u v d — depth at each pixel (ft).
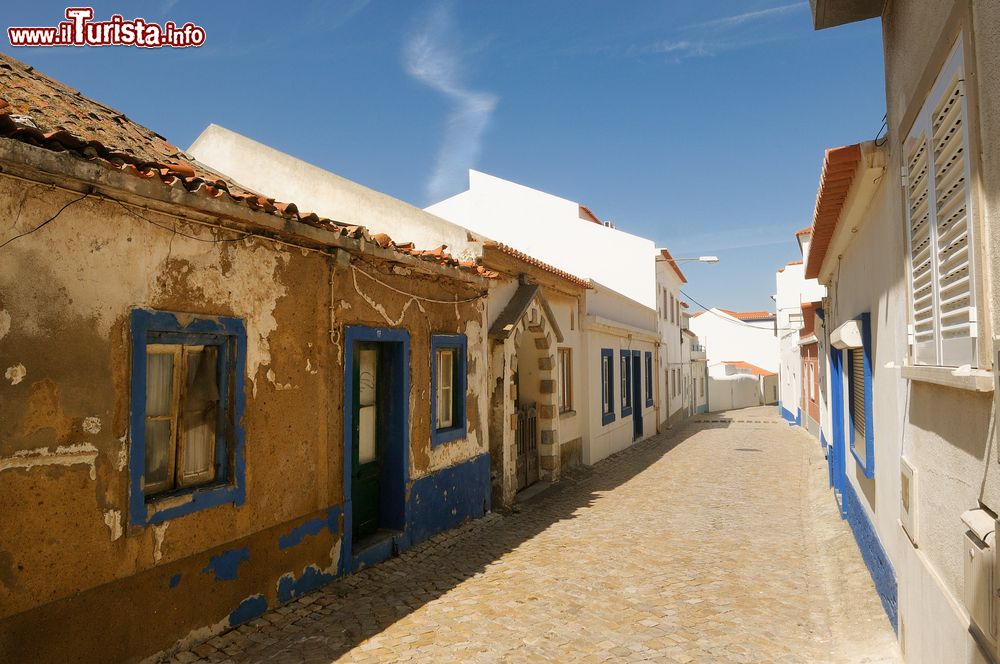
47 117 20.95
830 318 37.11
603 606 19.79
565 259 69.62
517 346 40.19
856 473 25.59
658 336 79.61
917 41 12.16
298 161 35.35
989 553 8.71
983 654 9.07
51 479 12.80
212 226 16.63
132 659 14.38
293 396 19.49
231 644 16.31
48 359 12.78
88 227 13.57
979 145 9.02
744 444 67.21
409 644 16.80
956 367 10.37
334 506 21.29
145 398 14.73
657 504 36.09
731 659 16.08
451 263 28.25
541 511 34.30
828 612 19.44
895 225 15.05
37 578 12.53
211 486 16.72
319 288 20.72
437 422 28.55
